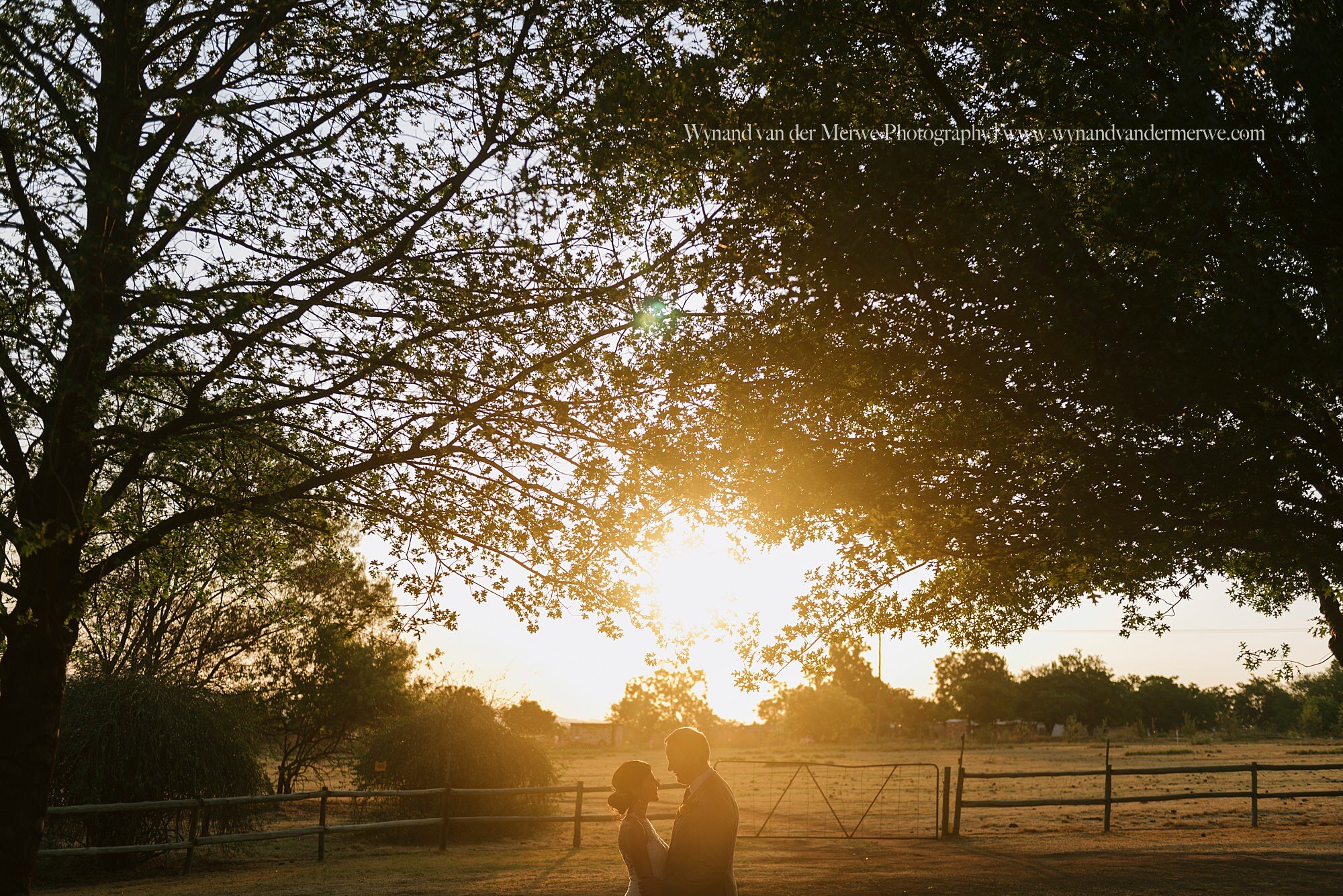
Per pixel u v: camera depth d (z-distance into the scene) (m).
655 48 9.27
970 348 8.12
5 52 8.53
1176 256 7.71
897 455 9.23
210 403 8.89
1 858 7.86
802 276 8.38
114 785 14.45
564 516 9.22
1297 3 7.58
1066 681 129.00
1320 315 7.75
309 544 10.15
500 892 11.20
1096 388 7.85
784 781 39.16
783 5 8.34
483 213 9.24
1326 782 30.97
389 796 16.72
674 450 8.84
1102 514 8.33
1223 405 7.90
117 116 8.55
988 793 30.66
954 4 8.55
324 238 9.04
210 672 20.59
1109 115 7.83
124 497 10.31
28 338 7.64
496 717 19.94
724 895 4.55
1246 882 11.13
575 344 9.13
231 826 15.58
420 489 9.41
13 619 8.06
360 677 23.69
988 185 7.88
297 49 9.20
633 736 125.19
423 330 8.80
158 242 8.51
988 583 11.84
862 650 12.16
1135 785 31.38
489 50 9.34
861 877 11.84
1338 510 8.17
